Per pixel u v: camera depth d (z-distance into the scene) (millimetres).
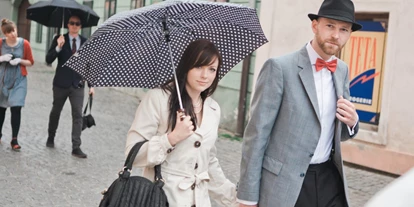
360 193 6379
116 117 10945
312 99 2838
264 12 9375
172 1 2863
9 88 7090
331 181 2949
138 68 2961
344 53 8102
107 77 2908
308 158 2840
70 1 7562
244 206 2883
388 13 7465
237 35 3133
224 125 10484
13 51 7094
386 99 7418
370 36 7738
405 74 7203
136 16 2787
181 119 2611
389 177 7234
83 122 6340
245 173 2900
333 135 2936
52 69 20312
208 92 2816
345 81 3043
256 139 2881
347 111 2836
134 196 2469
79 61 2828
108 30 2744
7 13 25688
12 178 5891
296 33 8773
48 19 7887
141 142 2629
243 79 9852
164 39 2998
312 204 2881
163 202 2521
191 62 2660
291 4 8859
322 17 2822
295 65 2902
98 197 5504
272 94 2883
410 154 7125
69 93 7180
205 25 3098
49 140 7566
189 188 2682
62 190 5633
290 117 2848
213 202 5398
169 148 2598
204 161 2758
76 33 7137
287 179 2836
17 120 7227
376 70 7645
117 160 7129
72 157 7070
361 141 7719
